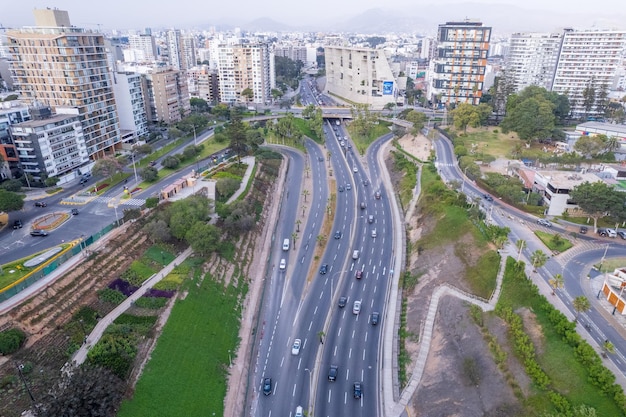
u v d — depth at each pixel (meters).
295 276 101.31
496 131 194.00
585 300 67.50
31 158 125.06
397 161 165.25
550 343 67.25
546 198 115.69
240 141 153.12
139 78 173.25
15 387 59.56
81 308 74.81
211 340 78.12
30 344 66.00
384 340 82.06
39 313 70.62
